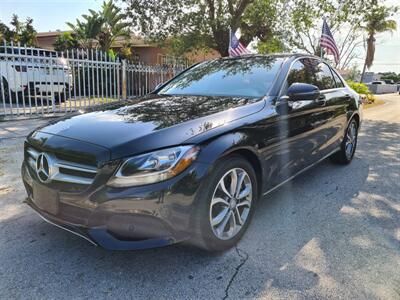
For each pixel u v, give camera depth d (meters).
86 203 2.18
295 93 3.18
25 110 8.92
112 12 19.88
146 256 2.56
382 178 4.50
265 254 2.62
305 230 3.01
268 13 15.50
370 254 2.64
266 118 2.91
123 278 2.31
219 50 15.91
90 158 2.18
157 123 2.47
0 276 2.29
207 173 2.32
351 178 4.47
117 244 2.19
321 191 3.98
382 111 14.97
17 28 23.33
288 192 3.93
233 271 2.40
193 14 14.84
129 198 2.12
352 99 4.92
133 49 20.86
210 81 3.70
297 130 3.37
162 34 15.38
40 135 2.59
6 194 3.68
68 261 2.48
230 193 2.61
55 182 2.32
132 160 2.14
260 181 2.93
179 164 2.21
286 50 16.64
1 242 2.72
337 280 2.31
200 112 2.72
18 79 9.51
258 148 2.78
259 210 3.42
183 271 2.39
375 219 3.26
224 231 2.60
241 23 15.84
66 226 2.31
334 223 3.16
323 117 3.94
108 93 10.75
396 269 2.45
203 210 2.34
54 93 9.54
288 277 2.34
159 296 2.14
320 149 4.03
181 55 16.03
